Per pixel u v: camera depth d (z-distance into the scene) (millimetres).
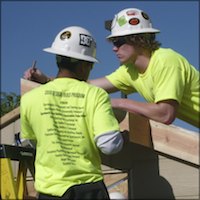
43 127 3900
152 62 4914
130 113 4844
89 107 3896
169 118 4785
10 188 4648
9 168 4641
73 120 3883
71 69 4062
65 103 3928
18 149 4699
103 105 3904
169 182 5633
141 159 5719
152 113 4773
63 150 3826
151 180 5668
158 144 4879
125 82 5414
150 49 4969
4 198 4684
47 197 3781
